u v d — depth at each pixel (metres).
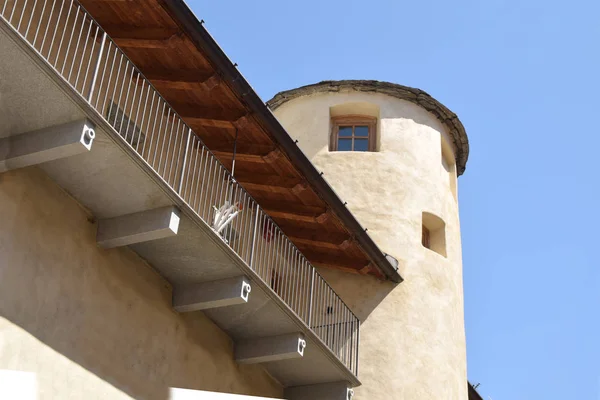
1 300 11.84
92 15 14.98
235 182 16.14
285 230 20.06
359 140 23.52
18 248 12.27
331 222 19.36
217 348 15.95
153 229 13.47
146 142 15.70
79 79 14.32
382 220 21.77
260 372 17.05
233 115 16.56
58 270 12.84
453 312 21.94
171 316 14.95
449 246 22.89
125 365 13.67
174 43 15.02
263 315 15.74
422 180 22.97
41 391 12.12
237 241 17.67
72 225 13.29
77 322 12.95
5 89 11.94
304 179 18.08
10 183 12.41
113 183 13.23
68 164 12.84
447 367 20.89
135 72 15.90
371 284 20.94
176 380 14.70
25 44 11.39
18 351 11.92
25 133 12.45
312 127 23.44
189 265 14.70
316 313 18.06
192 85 15.93
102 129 12.45
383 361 19.98
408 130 23.47
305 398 17.58
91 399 12.89
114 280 13.84
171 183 16.11
